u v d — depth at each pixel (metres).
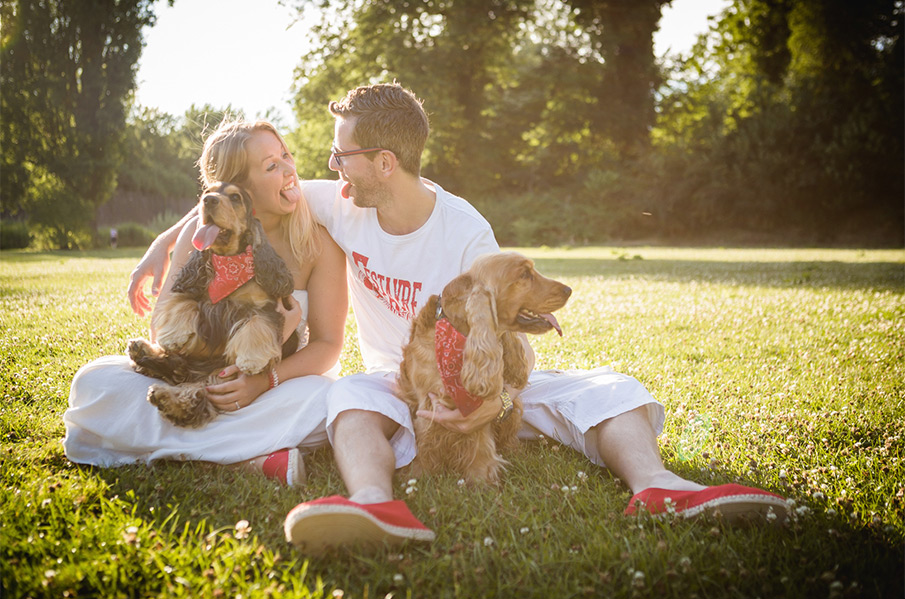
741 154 35.66
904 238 32.94
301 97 35.28
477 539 2.24
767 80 36.81
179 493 2.62
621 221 38.28
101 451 2.92
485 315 2.73
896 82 32.53
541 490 2.65
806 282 11.19
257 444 2.84
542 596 1.94
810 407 3.88
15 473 2.69
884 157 32.34
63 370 4.36
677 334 6.25
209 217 2.76
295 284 3.32
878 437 3.34
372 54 34.38
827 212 34.44
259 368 2.86
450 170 39.22
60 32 31.53
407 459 2.83
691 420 3.51
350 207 3.35
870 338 5.96
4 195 31.89
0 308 7.46
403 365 3.00
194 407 2.83
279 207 3.14
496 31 35.59
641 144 39.81
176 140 54.41
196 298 2.94
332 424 2.74
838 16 34.03
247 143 3.04
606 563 2.10
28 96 31.17
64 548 2.12
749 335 6.20
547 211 38.84
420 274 3.23
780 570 2.07
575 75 37.66
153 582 1.94
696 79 39.62
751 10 36.03
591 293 9.82
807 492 2.63
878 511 2.48
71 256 22.67
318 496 2.57
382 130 2.97
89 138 32.50
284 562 2.10
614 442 2.74
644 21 37.09
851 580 2.04
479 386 2.68
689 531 2.24
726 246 34.28
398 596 1.94
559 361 5.08
